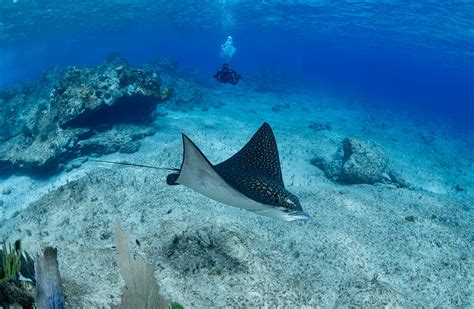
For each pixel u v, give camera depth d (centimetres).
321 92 4094
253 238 639
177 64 3158
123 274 274
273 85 3553
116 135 1401
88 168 1273
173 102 2212
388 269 695
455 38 3266
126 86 1438
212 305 425
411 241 794
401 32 3753
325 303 533
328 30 4828
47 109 1488
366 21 3459
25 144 1408
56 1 2752
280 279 502
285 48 11425
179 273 469
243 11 3728
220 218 760
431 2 2236
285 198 335
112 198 811
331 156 1459
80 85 1417
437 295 641
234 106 2448
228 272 479
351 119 2655
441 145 2377
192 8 3594
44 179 1288
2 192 1236
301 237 756
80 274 438
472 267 725
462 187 1512
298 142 1662
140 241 561
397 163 1672
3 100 1894
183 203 818
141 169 1050
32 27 3894
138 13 3938
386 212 923
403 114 3659
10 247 360
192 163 283
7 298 307
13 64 8956
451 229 881
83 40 6762
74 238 663
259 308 436
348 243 756
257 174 414
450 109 6556
